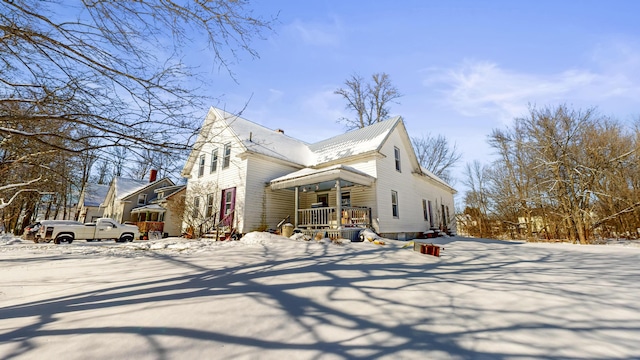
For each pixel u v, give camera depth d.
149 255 7.17
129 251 8.41
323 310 3.04
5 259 6.78
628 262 6.88
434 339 2.37
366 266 5.60
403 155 16.38
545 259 7.31
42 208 27.00
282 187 12.65
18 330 2.45
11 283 4.29
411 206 16.17
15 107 3.58
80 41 3.16
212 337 2.33
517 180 20.69
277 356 2.04
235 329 2.50
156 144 3.52
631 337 2.45
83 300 3.38
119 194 24.86
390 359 2.02
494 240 15.15
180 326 2.54
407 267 5.67
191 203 15.62
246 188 12.71
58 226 12.56
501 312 3.06
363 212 12.50
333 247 8.48
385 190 13.47
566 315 2.98
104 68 3.22
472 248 9.99
